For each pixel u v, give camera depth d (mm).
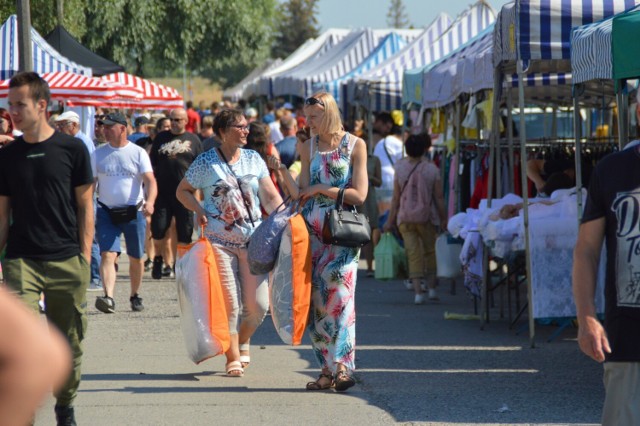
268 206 14719
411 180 22781
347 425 11930
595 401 13148
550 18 16625
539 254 17203
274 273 13508
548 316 17219
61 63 31250
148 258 29922
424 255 23250
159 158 25125
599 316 16297
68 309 10938
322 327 13672
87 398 13352
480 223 18734
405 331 19141
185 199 14477
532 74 24531
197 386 14141
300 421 12125
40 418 11875
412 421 12109
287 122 29328
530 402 13109
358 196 13320
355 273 13625
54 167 10664
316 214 13469
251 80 86812
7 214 10781
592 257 8000
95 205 21609
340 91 46281
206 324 14016
